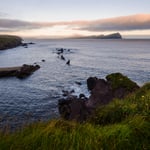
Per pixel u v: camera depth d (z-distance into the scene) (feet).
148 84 35.99
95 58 328.70
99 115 24.47
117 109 24.09
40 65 236.02
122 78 80.79
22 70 168.14
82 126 18.38
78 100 76.33
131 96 32.27
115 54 411.95
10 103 97.81
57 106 92.73
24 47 621.72
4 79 155.53
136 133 17.38
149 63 266.36
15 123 61.11
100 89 79.00
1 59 307.17
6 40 612.70
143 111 21.99
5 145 15.65
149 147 16.66
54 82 147.54
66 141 16.14
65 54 391.45
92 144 16.07
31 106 92.99
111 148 16.19
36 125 18.45
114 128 17.93
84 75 177.17
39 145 15.89
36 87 132.16
